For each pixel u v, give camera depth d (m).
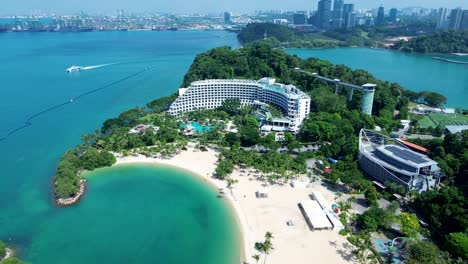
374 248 139.62
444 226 144.38
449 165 191.25
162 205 172.50
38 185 192.12
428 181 177.38
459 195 154.12
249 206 170.50
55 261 134.25
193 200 177.00
